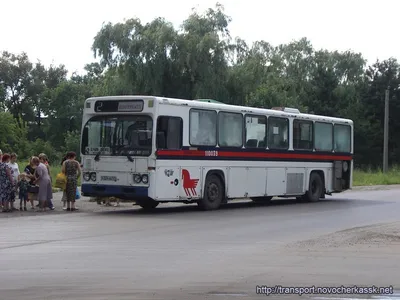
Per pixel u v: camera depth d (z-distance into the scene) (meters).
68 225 16.80
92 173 20.30
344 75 87.69
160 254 12.12
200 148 20.73
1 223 17.22
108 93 51.47
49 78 98.19
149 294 8.67
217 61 50.62
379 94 79.00
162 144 19.45
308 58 88.88
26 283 9.38
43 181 20.64
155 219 18.50
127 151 19.64
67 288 9.04
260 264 11.07
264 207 23.41
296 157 24.98
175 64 50.56
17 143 56.34
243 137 22.48
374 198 29.23
